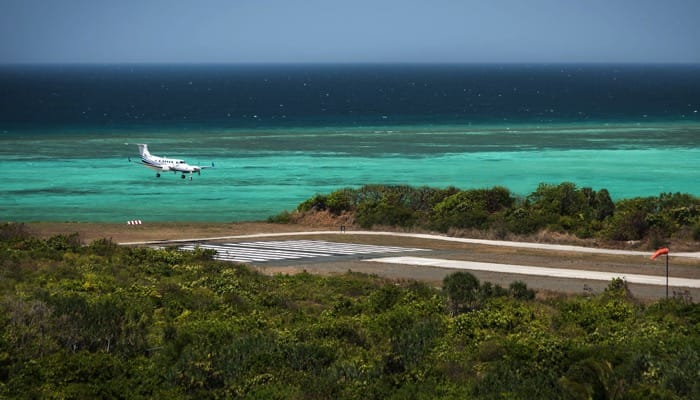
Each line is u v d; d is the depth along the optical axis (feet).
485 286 235.40
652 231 355.15
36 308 185.16
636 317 207.31
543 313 209.87
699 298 247.50
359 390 148.97
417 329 182.09
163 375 157.89
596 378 139.85
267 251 339.77
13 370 157.07
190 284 249.55
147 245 352.49
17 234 339.77
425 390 148.66
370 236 380.78
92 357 160.76
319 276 274.77
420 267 302.66
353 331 188.03
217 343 172.96
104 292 228.22
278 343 172.24
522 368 158.40
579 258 319.06
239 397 148.66
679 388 143.02
